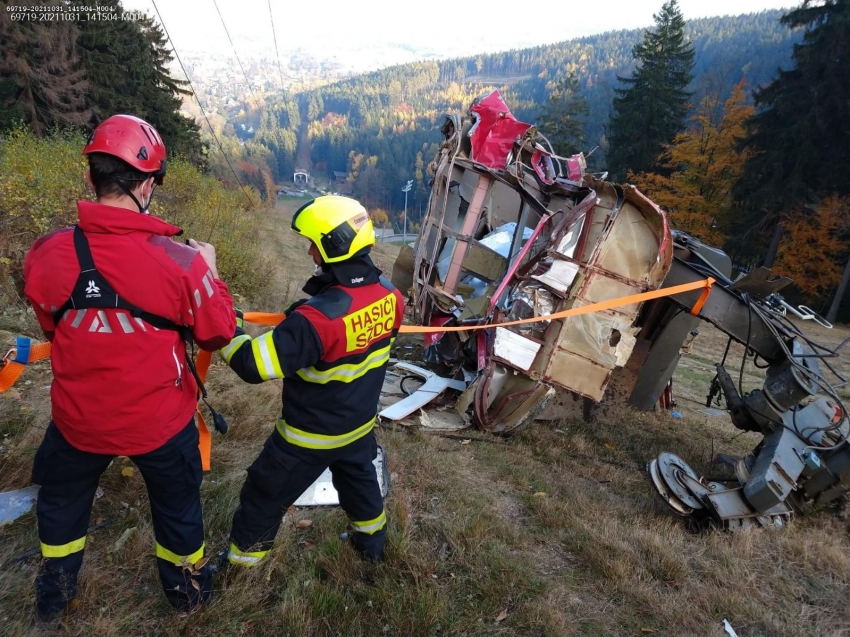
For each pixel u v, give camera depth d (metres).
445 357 7.11
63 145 9.72
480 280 7.08
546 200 6.73
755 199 25.02
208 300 1.91
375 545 2.81
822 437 4.58
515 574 3.04
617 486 4.83
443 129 7.93
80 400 1.82
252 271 10.14
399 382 6.39
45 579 2.12
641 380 7.17
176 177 12.16
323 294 2.21
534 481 4.52
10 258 6.06
